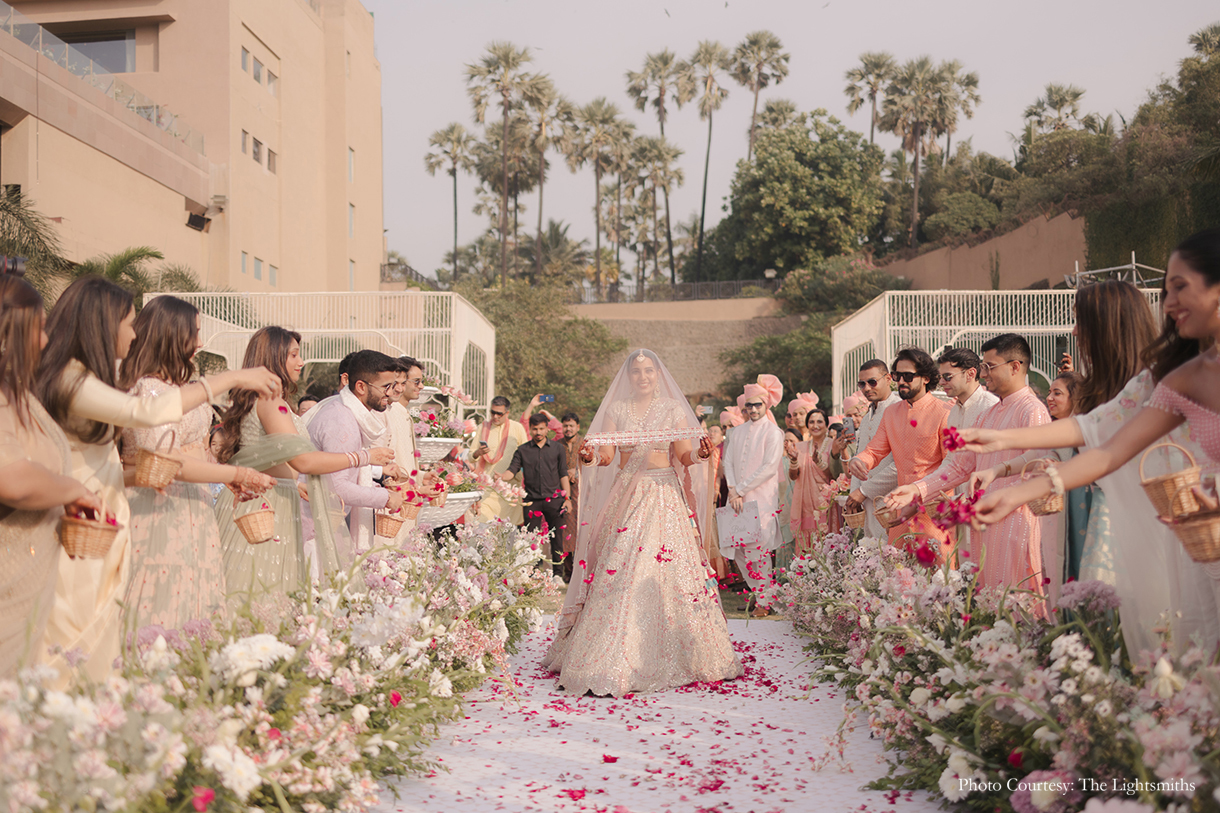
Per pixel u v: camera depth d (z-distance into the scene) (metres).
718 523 7.44
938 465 4.61
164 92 25.14
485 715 3.86
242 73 26.08
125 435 3.02
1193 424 2.28
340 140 32.41
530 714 3.88
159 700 1.94
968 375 4.46
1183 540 2.16
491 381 18.48
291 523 3.73
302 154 30.23
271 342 3.69
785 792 2.88
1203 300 2.18
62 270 18.45
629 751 3.34
